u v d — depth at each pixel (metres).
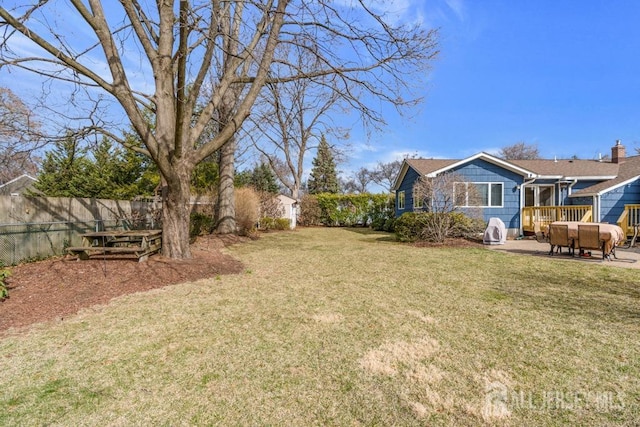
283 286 5.45
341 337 3.33
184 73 5.55
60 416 2.08
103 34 5.79
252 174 36.84
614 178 13.85
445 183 11.44
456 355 2.92
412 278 5.98
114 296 4.75
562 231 8.43
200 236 12.87
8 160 7.23
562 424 2.00
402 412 2.14
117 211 10.16
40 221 7.38
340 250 10.08
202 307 4.30
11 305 4.21
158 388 2.41
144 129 6.20
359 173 48.03
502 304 4.38
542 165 15.87
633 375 2.55
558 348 3.03
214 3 6.30
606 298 4.61
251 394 2.34
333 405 2.21
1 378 2.53
